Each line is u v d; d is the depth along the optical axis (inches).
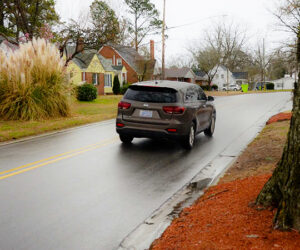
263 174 220.7
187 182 234.7
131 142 385.4
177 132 323.9
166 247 132.1
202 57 2519.7
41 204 189.9
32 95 544.4
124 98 342.6
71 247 141.4
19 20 930.1
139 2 2143.2
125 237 150.5
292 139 134.7
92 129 494.0
